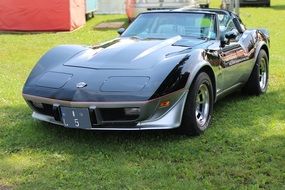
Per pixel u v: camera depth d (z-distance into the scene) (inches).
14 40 547.5
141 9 578.6
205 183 154.5
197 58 199.5
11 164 171.5
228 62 229.1
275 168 166.4
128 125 183.9
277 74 331.6
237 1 499.5
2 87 296.0
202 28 238.2
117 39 235.8
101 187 152.2
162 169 165.9
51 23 615.5
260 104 255.4
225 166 169.0
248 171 164.1
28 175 162.1
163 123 186.2
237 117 230.8
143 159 176.1
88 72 192.7
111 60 199.6
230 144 192.1
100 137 199.5
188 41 224.5
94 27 652.1
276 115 233.9
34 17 614.5
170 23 243.6
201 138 198.7
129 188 150.9
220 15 253.8
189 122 195.6
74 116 184.2
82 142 193.8
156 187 151.9
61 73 196.7
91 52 213.2
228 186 152.2
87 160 175.0
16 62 403.9
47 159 176.1
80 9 665.6
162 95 181.8
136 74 187.3
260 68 274.8
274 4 1034.1
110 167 168.2
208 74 210.7
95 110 179.8
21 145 190.9
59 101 184.7
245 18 738.2
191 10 251.0
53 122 193.5
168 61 192.5
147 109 179.6
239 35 259.6
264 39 279.4
